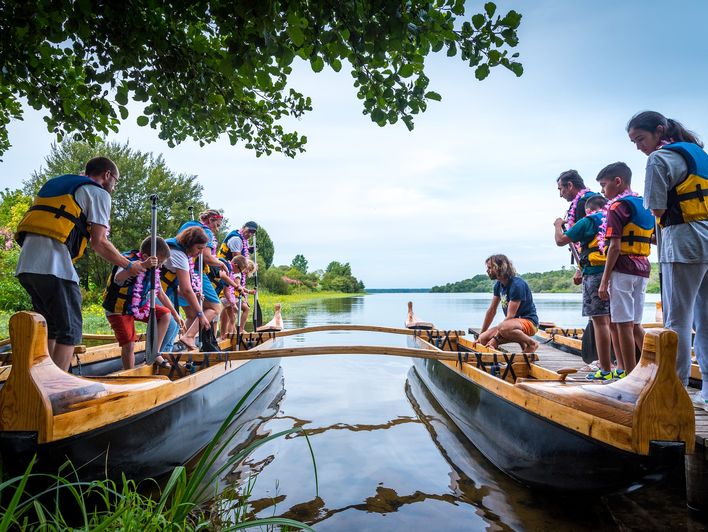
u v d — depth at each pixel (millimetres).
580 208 4945
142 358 6156
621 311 3754
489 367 4383
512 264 5285
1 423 2146
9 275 14484
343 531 2484
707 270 2965
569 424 2557
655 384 2137
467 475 3301
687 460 2744
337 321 15789
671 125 3189
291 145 4473
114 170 3697
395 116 3205
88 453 2404
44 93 3777
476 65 2875
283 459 3557
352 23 2729
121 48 3094
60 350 3229
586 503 2852
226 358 4469
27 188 23203
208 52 3555
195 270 6133
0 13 2926
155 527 1924
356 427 4398
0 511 2119
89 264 19672
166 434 3178
